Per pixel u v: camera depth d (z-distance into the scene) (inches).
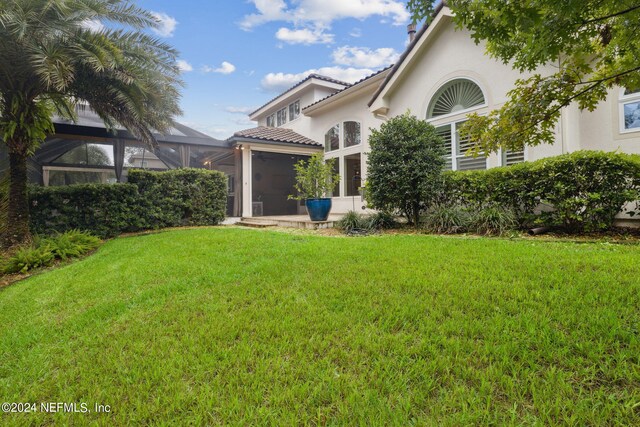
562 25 97.7
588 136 267.7
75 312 132.7
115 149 471.2
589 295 110.5
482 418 61.9
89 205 360.5
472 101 341.7
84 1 271.6
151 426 65.2
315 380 76.4
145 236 347.9
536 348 82.7
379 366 79.4
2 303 156.2
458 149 349.7
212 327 106.2
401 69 388.8
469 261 164.6
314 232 339.9
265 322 107.4
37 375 87.3
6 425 68.3
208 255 219.1
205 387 75.7
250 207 522.0
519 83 134.8
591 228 223.3
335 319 106.8
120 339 102.9
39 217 334.3
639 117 244.7
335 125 548.1
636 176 200.1
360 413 64.8
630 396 65.5
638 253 163.3
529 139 140.3
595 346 81.0
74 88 307.9
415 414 64.3
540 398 65.6
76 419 68.8
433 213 301.6
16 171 288.8
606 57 122.5
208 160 605.3
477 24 96.5
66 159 480.4
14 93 281.7
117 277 178.1
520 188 252.4
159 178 410.9
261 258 201.5
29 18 244.8
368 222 337.7
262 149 533.3
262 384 75.7
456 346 85.2
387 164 307.7
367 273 153.6
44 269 246.7
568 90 126.3
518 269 145.8
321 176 393.7
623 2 94.0
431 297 119.5
